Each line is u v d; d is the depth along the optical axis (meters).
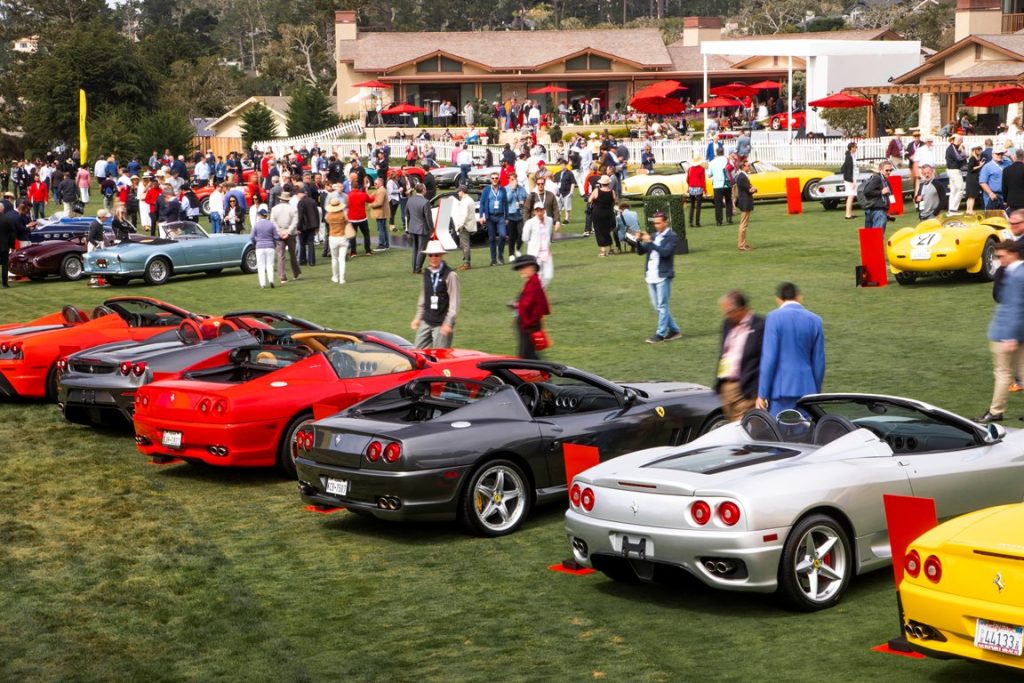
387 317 20.56
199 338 13.65
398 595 8.18
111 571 8.90
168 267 27.36
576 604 7.84
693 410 10.61
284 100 97.12
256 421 11.18
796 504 7.31
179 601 8.20
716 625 7.31
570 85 73.38
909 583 6.05
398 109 66.69
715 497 7.25
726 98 59.84
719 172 30.86
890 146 37.44
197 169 45.81
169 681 6.77
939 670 6.41
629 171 47.16
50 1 122.81
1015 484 8.37
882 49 54.59
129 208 36.66
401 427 9.45
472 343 17.70
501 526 9.59
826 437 8.07
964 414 12.16
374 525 10.00
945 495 7.99
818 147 45.56
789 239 27.47
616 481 7.71
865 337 16.39
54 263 28.95
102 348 14.25
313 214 27.98
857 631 7.06
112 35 77.50
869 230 20.42
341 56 76.88
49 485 11.59
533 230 22.05
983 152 30.16
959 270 19.97
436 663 6.89
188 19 187.00
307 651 7.17
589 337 17.77
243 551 9.35
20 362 15.42
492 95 73.56
